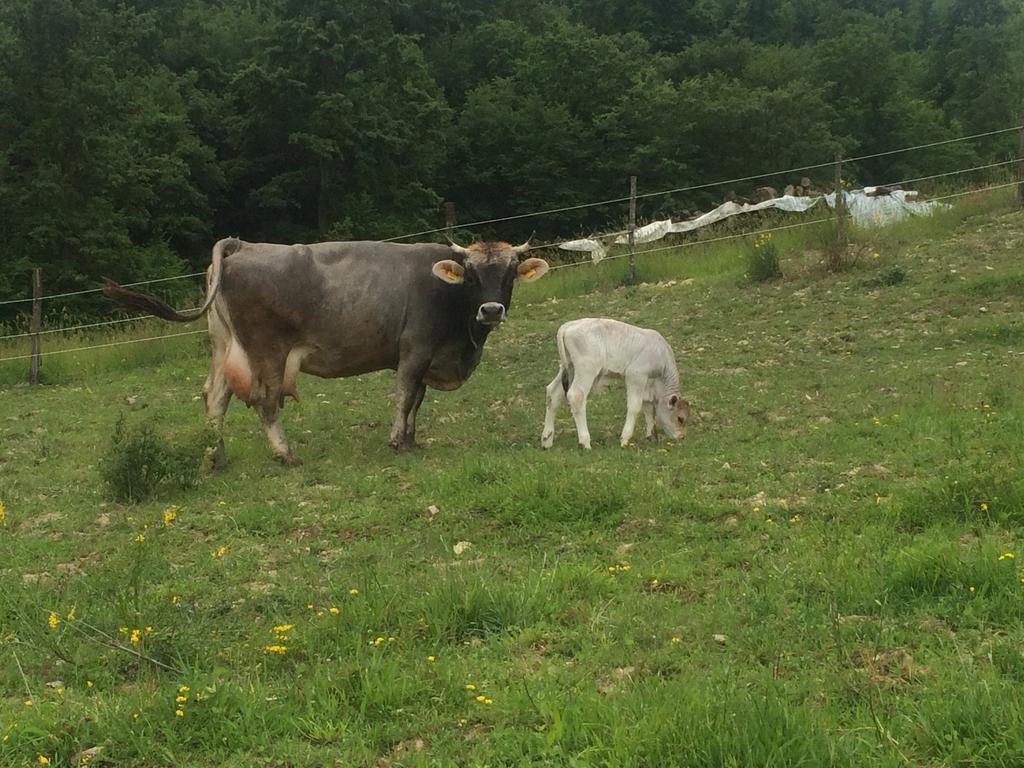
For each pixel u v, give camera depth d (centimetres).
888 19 7312
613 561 723
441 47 5841
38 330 1750
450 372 1147
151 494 973
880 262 1867
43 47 3353
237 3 5978
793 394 1219
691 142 4831
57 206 3297
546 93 5109
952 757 425
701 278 2027
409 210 4419
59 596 714
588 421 1209
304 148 4184
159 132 4094
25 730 494
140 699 517
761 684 499
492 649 580
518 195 4869
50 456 1204
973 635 543
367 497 934
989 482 758
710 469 927
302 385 1529
